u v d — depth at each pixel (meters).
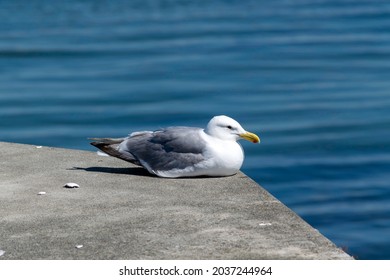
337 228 14.88
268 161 19.89
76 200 7.89
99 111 25.42
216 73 31.61
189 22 49.72
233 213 7.42
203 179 8.66
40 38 42.44
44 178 8.70
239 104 26.27
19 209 7.62
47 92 28.41
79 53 37.00
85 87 29.16
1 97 27.73
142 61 34.66
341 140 21.75
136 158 8.87
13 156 9.69
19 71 32.72
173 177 8.70
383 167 19.08
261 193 8.06
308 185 17.81
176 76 31.08
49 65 34.06
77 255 6.50
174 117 24.64
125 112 25.27
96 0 67.56
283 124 23.66
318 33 42.56
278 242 6.70
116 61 34.75
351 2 58.75
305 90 28.17
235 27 46.38
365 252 13.58
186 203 7.75
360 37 40.41
